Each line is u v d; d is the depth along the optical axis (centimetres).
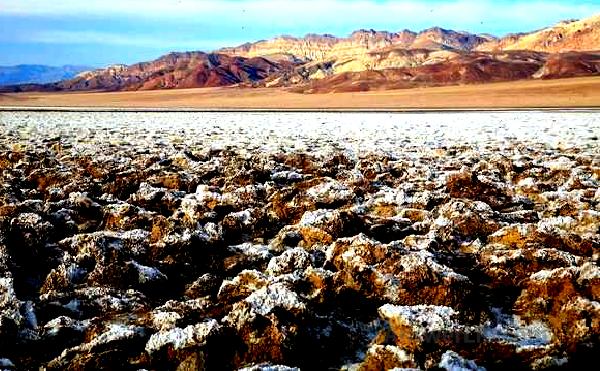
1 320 338
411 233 542
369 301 388
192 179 783
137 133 1614
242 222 564
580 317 341
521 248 460
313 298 382
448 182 733
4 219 516
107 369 308
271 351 321
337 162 988
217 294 407
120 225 564
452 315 338
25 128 1764
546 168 908
